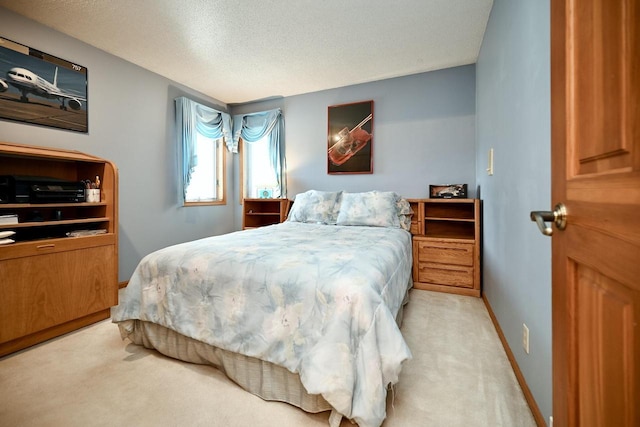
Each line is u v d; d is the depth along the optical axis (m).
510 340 1.61
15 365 1.60
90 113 2.66
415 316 2.22
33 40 2.28
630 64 0.43
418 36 2.51
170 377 1.49
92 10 2.16
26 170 2.22
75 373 1.52
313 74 3.29
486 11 2.16
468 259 2.69
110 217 2.29
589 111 0.54
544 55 1.09
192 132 3.56
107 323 2.16
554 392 0.68
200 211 3.87
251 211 4.07
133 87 3.01
